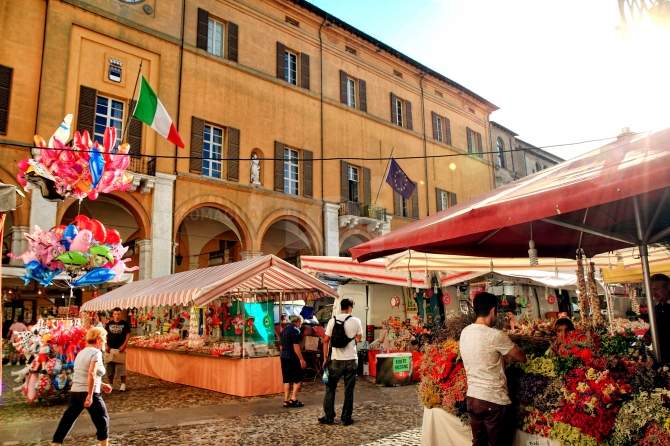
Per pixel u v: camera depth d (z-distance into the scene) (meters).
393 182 19.08
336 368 6.89
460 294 17.64
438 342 5.42
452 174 28.34
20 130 14.27
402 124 26.39
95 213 18.17
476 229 3.52
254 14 20.53
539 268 9.43
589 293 5.97
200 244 21.39
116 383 11.28
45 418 7.60
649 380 3.34
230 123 18.83
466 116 30.67
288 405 8.16
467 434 4.45
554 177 3.76
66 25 15.50
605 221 5.17
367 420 7.08
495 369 3.79
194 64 18.25
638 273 9.99
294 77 21.98
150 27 17.34
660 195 4.24
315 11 22.36
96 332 5.64
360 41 24.42
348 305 7.04
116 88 16.38
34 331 9.72
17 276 13.12
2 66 14.27
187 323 13.45
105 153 9.30
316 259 12.98
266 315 10.23
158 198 16.30
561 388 3.62
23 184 9.27
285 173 20.53
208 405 8.40
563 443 3.55
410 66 26.92
